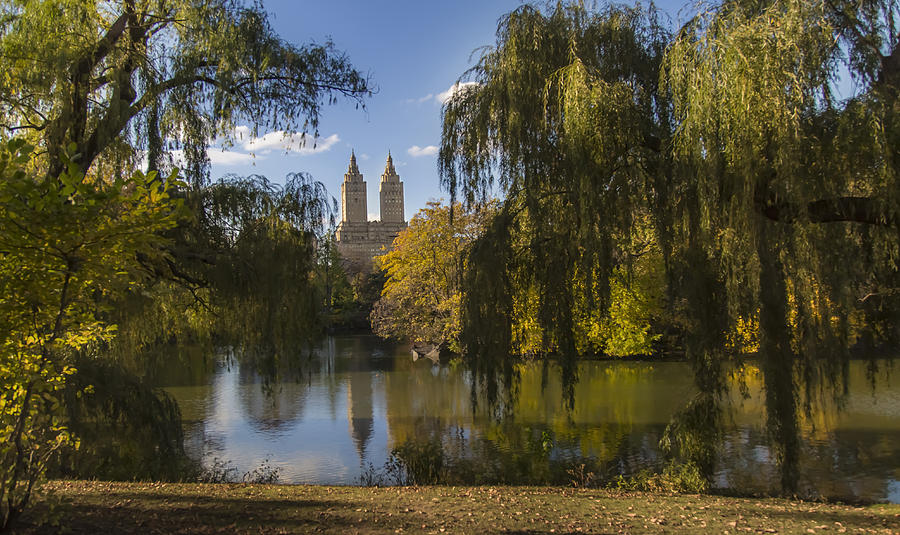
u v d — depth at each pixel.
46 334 4.89
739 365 11.09
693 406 10.80
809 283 10.07
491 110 11.28
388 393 24.61
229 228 12.38
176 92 11.68
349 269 77.81
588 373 28.50
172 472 11.71
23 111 10.27
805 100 7.86
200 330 13.91
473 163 11.69
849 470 12.16
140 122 11.29
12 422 4.92
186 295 13.41
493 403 11.46
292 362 12.95
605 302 10.23
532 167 10.78
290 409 21.16
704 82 8.36
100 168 11.13
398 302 40.03
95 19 10.92
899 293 9.52
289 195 13.08
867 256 9.37
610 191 10.25
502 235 11.29
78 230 4.29
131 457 11.84
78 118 10.47
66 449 10.73
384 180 139.88
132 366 13.05
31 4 10.15
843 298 9.59
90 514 6.14
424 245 36.91
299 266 12.79
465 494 9.34
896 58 7.84
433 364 35.12
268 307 12.31
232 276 11.98
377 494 9.12
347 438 16.67
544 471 12.84
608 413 19.03
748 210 8.17
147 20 11.80
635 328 30.66
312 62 13.16
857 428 15.74
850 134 7.50
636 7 10.84
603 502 8.80
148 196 4.65
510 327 11.34
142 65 11.13
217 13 12.18
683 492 10.41
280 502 7.94
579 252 10.58
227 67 11.81
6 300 4.54
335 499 8.48
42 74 9.78
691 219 9.77
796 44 7.67
